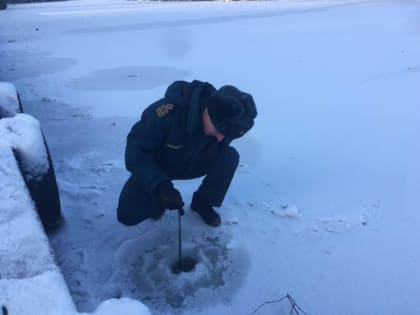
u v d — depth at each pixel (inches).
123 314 55.5
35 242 68.2
